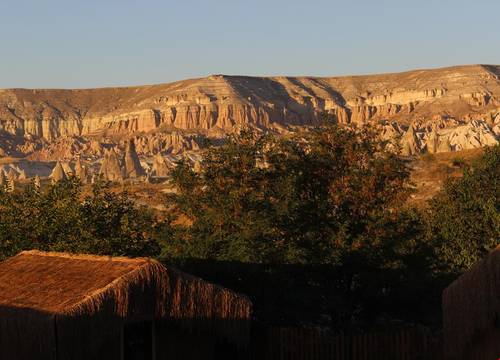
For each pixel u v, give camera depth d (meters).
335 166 30.33
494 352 17.56
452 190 35.72
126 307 18.48
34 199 28.14
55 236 27.36
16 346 18.22
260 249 25.42
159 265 19.16
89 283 18.92
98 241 26.92
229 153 28.14
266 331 22.28
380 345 21.98
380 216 28.97
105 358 18.48
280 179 28.05
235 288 25.56
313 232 27.88
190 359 20.19
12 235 27.36
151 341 19.34
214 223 26.72
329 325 27.56
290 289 28.45
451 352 19.00
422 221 34.56
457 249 32.47
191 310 19.66
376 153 31.16
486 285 17.55
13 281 20.50
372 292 28.67
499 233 31.97
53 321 17.44
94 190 29.44
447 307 19.19
